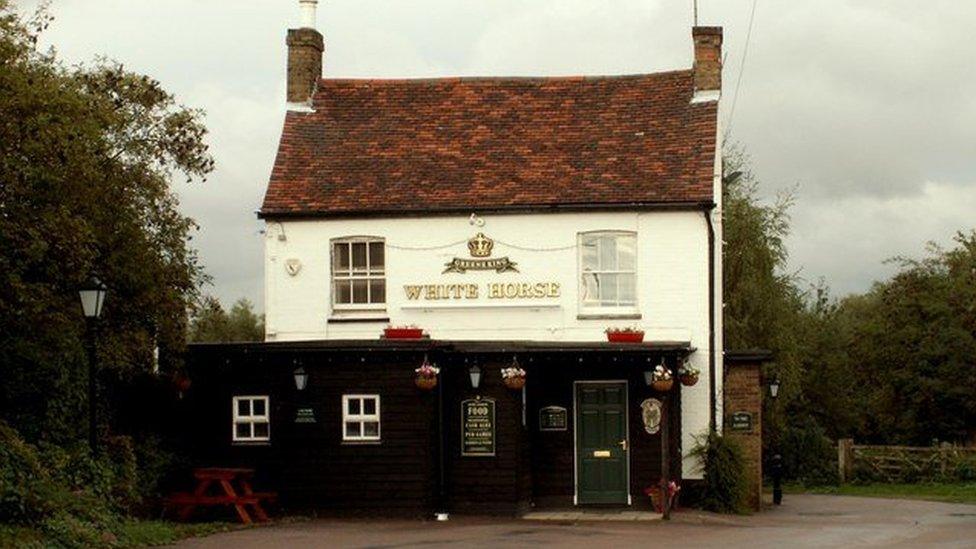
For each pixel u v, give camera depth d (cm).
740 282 4147
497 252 2875
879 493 3866
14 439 1956
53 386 2209
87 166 2092
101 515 1977
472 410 2561
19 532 1758
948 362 4922
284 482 2536
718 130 2991
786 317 4241
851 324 6247
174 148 2448
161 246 2398
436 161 3020
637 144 2989
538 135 3062
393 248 2900
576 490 2731
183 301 2417
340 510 2509
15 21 2153
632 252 2850
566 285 2848
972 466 4175
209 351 2573
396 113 3159
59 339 2172
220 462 2566
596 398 2752
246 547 1933
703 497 2767
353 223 2914
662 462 2544
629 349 2600
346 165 3031
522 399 2606
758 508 2886
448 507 2550
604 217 2848
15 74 1983
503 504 2538
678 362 2714
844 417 5500
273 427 2552
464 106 3162
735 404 2912
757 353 2894
